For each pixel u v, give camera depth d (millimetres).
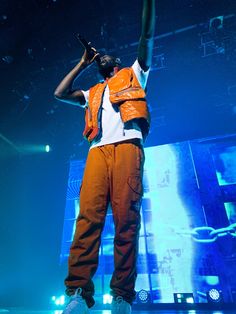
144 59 1596
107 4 6449
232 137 8273
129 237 1275
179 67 8078
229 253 6762
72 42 7238
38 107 8500
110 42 7316
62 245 8078
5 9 6184
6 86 7672
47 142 9461
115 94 1553
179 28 7211
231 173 7777
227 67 7926
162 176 8312
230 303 5766
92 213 1303
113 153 1419
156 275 6969
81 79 8203
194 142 8523
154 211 7871
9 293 7305
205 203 7562
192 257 6973
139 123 1525
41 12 6359
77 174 9180
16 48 7004
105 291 7012
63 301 6754
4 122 8453
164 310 5484
